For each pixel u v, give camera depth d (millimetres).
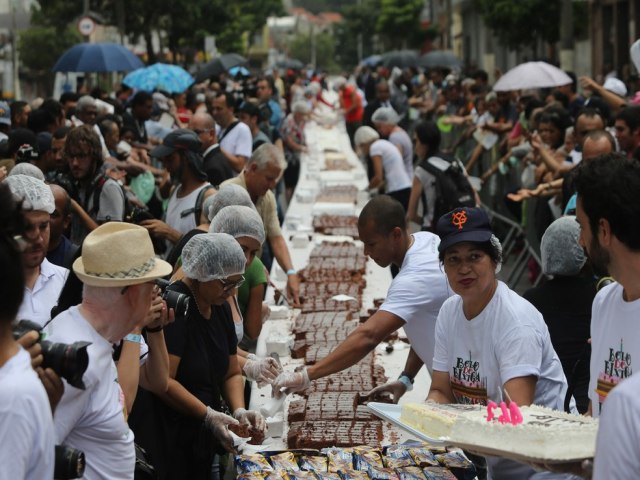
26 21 31328
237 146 11617
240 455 4930
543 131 11164
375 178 12633
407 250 5598
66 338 3666
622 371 3650
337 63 132000
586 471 3387
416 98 26953
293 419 5703
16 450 2910
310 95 31938
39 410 2973
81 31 26156
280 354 7016
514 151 11953
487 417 3703
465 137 17234
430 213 9797
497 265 4457
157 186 11398
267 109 17031
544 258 5711
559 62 32344
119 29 33719
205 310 5277
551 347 4539
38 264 5070
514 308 4418
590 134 8039
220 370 5402
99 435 3750
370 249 5613
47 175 8680
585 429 3465
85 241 3742
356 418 5645
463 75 30719
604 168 3398
